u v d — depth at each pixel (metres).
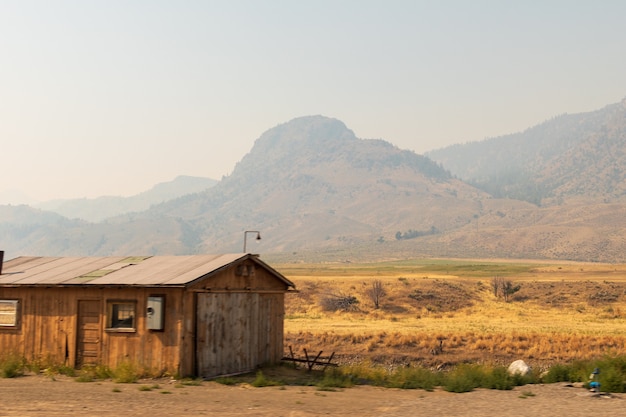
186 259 26.53
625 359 24.27
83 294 24.41
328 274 149.38
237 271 25.36
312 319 73.31
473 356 45.06
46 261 29.50
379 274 145.12
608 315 76.81
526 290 95.81
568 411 17.72
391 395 21.25
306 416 17.08
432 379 24.30
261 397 20.14
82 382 22.38
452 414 17.47
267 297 27.05
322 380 24.20
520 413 17.52
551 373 25.33
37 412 17.03
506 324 64.88
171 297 23.09
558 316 76.44
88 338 24.23
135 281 23.75
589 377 23.05
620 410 17.80
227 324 24.70
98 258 28.92
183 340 22.84
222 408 18.03
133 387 21.42
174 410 17.59
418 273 147.25
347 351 46.66
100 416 16.61
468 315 79.50
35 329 24.97
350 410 18.09
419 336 49.75
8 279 26.00
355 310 82.06
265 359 26.69
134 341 23.53
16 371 23.72
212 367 23.88
